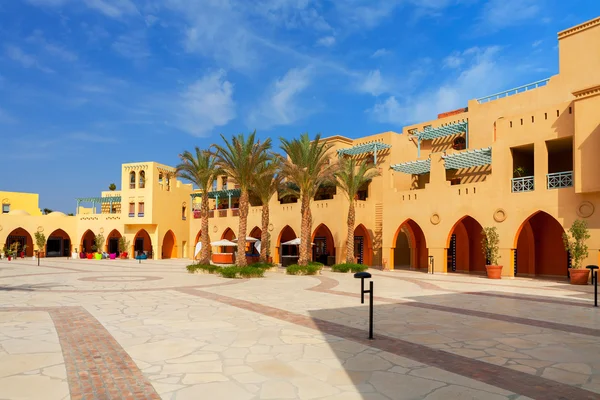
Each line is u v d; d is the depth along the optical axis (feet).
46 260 144.77
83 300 45.96
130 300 45.98
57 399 17.19
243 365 21.72
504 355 23.95
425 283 68.54
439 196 91.45
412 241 107.14
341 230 107.45
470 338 28.12
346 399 17.13
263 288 58.90
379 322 33.65
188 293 52.54
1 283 65.16
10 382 19.20
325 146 93.20
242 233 84.48
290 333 29.32
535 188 76.48
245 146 84.23
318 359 22.88
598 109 67.41
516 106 94.58
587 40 83.87
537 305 43.88
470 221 102.63
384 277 79.92
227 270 77.25
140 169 155.74
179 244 167.12
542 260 89.20
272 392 17.90
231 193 145.89
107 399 17.19
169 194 162.81
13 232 176.86
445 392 17.94
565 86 86.63
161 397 17.35
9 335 28.66
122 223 156.97
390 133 116.67
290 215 121.29
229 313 37.58
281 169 92.94
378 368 21.31
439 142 114.83
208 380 19.42
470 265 101.76
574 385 18.97
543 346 26.09
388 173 103.81
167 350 24.68
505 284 67.51
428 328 31.40
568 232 71.05
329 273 88.53
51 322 33.27
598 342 27.20
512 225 79.15
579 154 69.10
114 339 27.43
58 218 168.25
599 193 67.72
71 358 23.03
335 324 32.68
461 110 117.29
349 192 96.58
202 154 98.07
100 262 132.98
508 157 81.00
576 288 61.41
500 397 17.42
